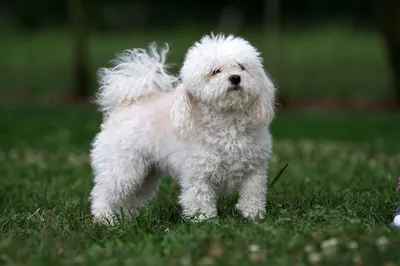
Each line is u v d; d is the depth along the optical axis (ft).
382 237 15.65
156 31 96.37
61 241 16.90
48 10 103.96
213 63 18.30
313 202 20.81
